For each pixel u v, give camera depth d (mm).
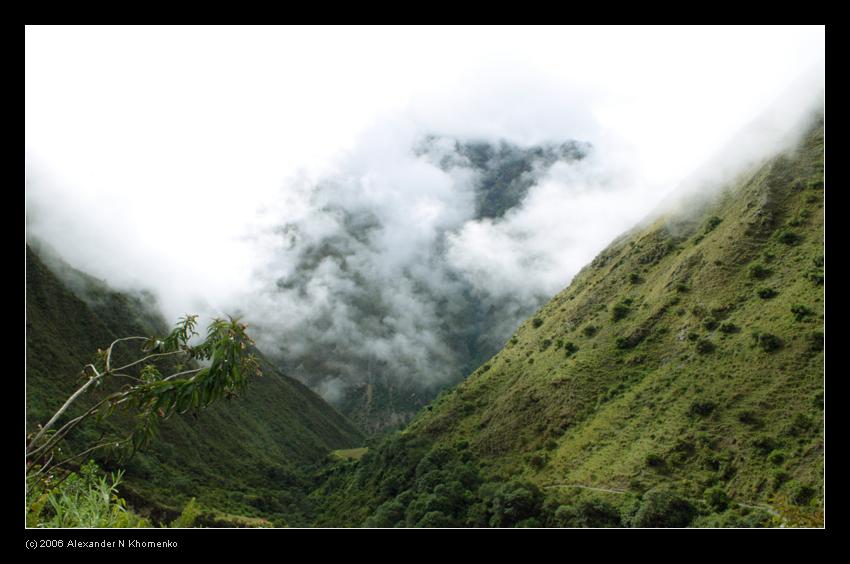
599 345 96250
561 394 91250
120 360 140750
